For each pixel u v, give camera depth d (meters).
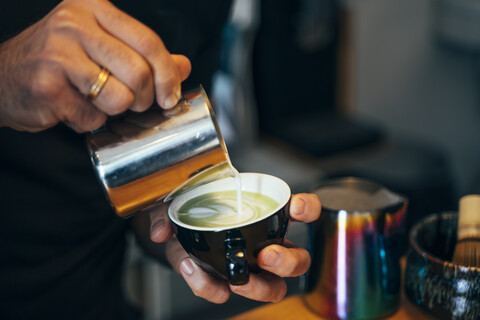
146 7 0.91
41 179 0.88
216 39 1.00
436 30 2.17
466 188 2.48
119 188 0.55
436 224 0.72
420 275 0.65
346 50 1.98
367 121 2.23
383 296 0.68
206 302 1.59
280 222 0.57
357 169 1.73
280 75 1.85
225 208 0.62
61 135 0.88
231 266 0.54
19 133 0.84
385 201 0.69
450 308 0.62
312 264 0.70
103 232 0.96
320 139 1.81
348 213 0.65
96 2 0.50
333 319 0.70
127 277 1.52
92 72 0.48
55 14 0.49
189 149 0.55
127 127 0.55
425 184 1.72
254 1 1.65
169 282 1.50
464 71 2.36
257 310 0.74
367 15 2.09
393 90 2.28
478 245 0.65
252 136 1.88
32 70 0.48
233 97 1.72
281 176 1.68
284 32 1.79
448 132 2.46
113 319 1.01
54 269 0.93
